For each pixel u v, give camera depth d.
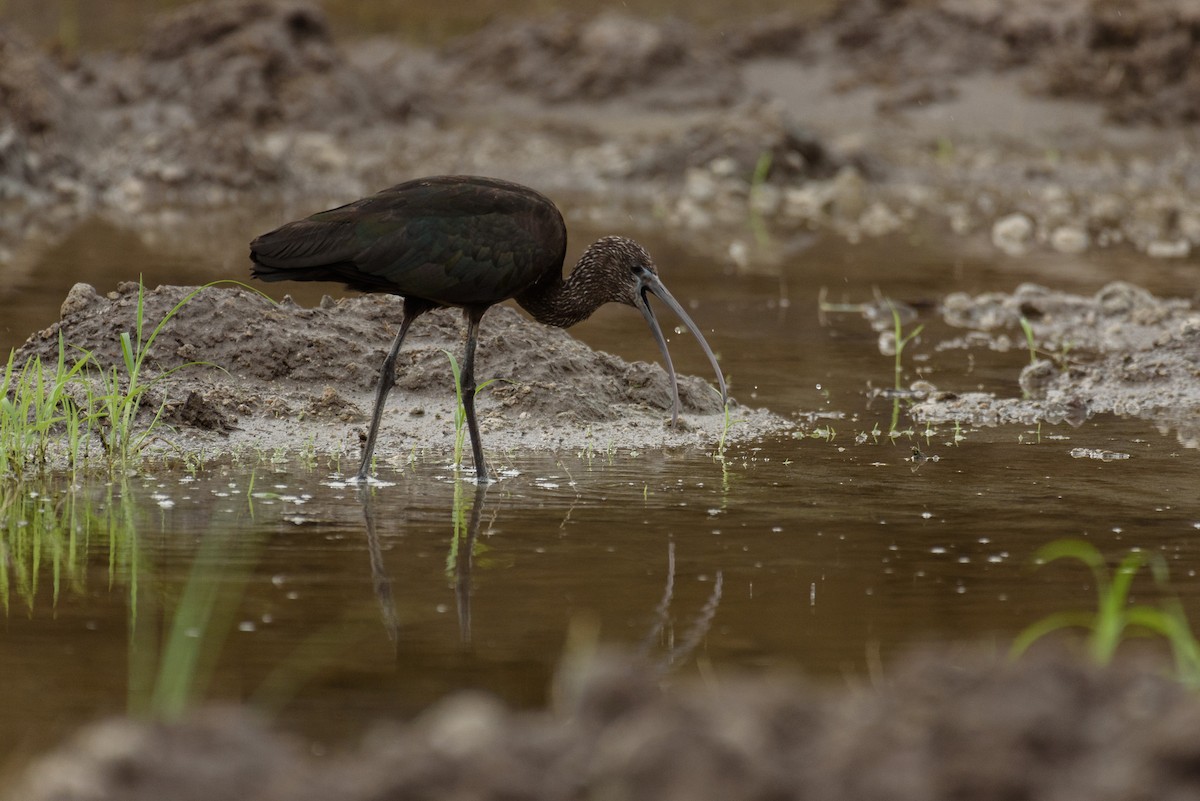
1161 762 5.42
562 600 8.80
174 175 29.45
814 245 25.59
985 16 38.44
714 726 5.77
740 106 35.88
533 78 37.53
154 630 8.23
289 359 14.02
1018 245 25.78
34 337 13.97
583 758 5.80
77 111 31.42
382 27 40.25
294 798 5.55
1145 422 14.12
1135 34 37.19
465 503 11.00
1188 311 19.33
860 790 5.47
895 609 8.71
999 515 10.81
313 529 10.23
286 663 7.75
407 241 11.59
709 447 13.02
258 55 34.75
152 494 11.09
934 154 34.44
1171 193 31.64
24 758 6.60
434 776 5.69
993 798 5.43
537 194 12.45
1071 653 6.84
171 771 5.64
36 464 11.83
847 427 13.81
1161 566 9.60
